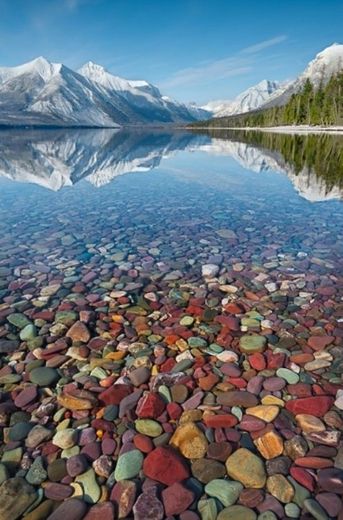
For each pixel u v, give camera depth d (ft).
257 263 23.75
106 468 9.48
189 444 10.10
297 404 11.54
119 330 16.07
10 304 18.34
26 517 8.29
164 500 8.62
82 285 20.58
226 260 24.34
